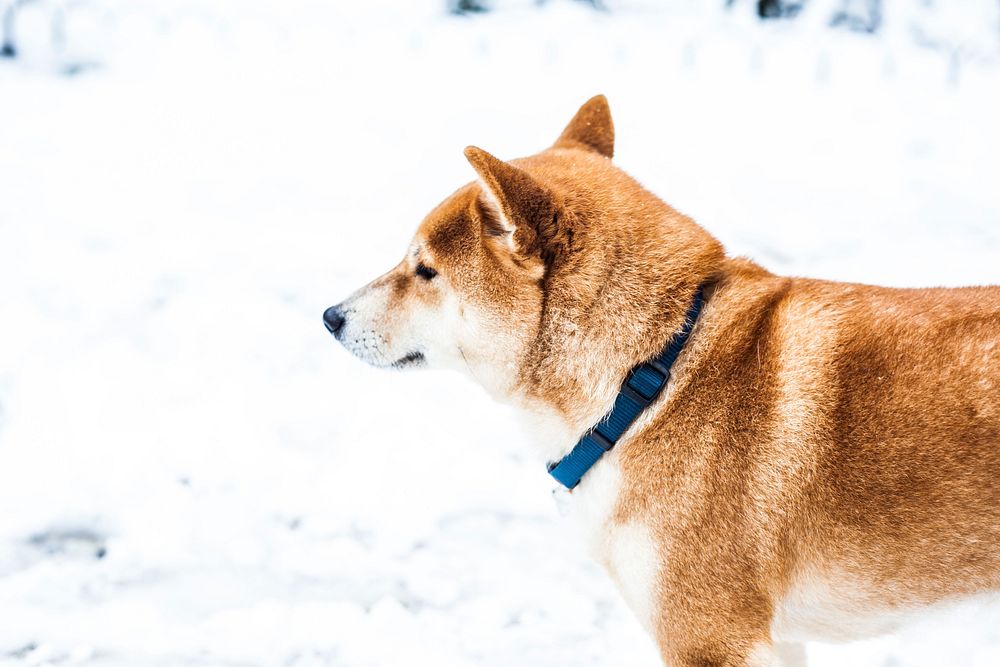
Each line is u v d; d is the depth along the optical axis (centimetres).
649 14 1247
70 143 943
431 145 958
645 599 349
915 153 963
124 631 444
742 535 338
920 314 343
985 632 447
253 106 1036
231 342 678
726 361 350
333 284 747
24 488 537
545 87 1077
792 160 947
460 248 381
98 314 697
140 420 598
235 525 523
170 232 809
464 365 397
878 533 332
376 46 1166
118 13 1177
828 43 1197
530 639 453
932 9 1225
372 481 564
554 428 378
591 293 363
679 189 875
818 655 448
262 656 436
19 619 446
